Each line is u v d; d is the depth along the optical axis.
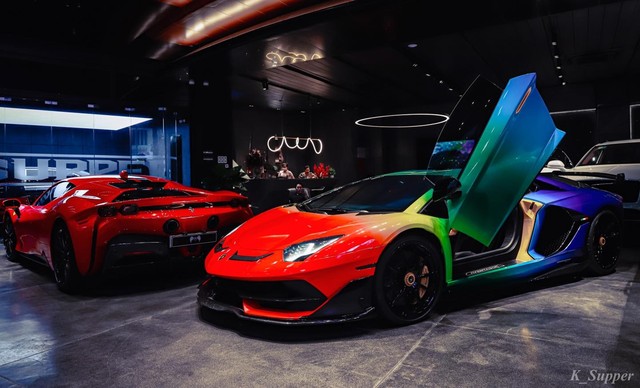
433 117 15.62
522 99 2.76
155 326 2.64
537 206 3.19
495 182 2.77
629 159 5.79
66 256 3.53
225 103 10.34
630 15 7.38
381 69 10.62
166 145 10.70
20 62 8.05
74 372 1.99
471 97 2.82
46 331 2.62
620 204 3.64
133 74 9.41
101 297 3.42
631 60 10.30
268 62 8.91
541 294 3.04
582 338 2.16
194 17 7.46
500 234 3.27
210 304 2.62
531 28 7.94
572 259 3.30
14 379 1.93
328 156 17.31
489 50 9.25
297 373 1.88
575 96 13.05
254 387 1.76
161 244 3.44
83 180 4.08
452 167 2.84
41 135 10.74
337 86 12.39
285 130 17.16
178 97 10.48
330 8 6.73
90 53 8.51
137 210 3.35
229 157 10.38
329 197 3.50
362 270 2.29
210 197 3.80
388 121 16.39
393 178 3.37
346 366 1.94
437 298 2.58
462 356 1.99
